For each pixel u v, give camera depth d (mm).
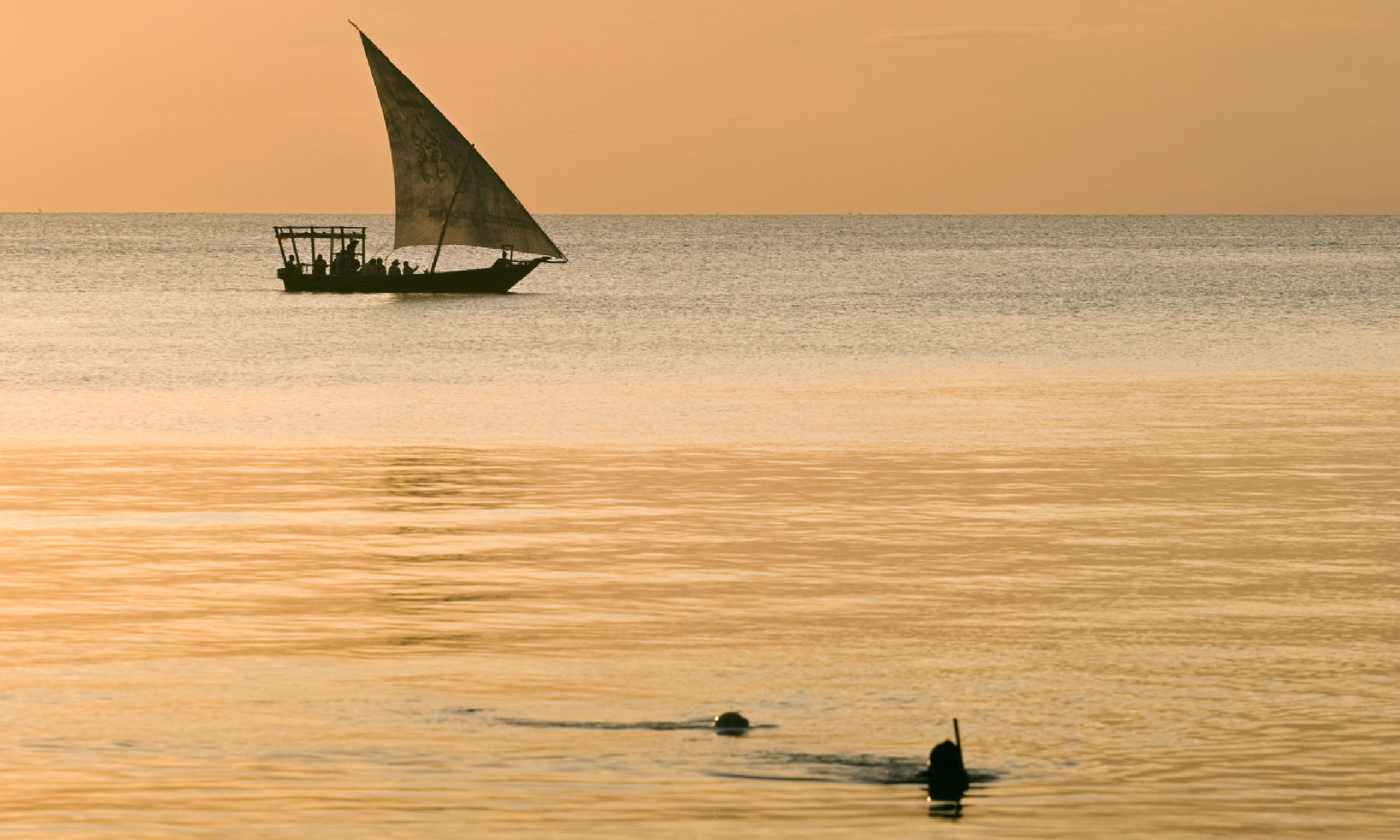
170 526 91875
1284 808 48250
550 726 55719
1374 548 85688
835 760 52438
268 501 99750
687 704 58250
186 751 52812
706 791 49594
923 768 51656
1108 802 48719
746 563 81812
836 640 67000
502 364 195375
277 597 74188
